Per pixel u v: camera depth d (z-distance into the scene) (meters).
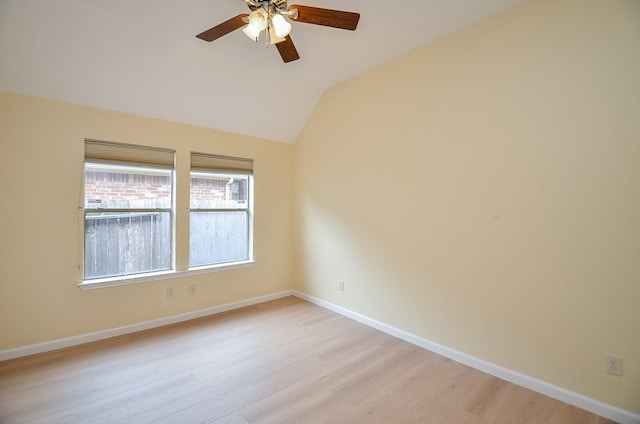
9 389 2.07
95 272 2.91
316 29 2.48
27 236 2.53
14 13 2.04
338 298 3.63
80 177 2.76
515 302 2.20
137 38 2.43
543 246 2.07
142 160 3.09
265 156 4.03
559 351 2.01
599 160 1.86
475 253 2.41
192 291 3.43
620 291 1.80
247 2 1.79
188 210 3.38
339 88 3.55
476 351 2.41
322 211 3.85
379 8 2.21
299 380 2.24
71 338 2.72
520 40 2.15
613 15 1.80
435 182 2.66
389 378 2.27
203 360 2.51
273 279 4.14
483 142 2.35
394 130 2.98
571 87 1.95
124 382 2.18
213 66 2.89
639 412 1.74
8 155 2.45
